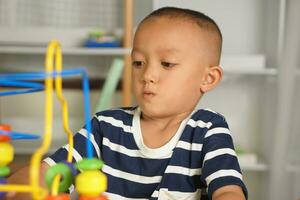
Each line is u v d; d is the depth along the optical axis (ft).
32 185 1.27
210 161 2.00
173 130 2.23
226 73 6.46
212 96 7.32
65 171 1.49
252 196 7.19
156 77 2.15
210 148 2.07
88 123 1.57
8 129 1.51
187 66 2.19
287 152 5.95
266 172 6.57
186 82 2.19
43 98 6.86
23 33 6.86
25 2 7.55
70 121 6.39
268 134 6.61
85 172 1.41
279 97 6.03
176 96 2.18
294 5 5.84
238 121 7.34
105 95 5.73
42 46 6.75
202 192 2.12
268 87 6.70
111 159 2.28
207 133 2.15
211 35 2.28
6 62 7.58
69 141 1.64
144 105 2.19
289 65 5.89
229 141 2.12
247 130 7.32
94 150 2.28
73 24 7.63
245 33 7.14
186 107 2.24
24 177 1.82
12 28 6.86
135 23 6.93
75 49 6.25
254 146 7.32
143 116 2.33
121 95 6.63
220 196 1.77
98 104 5.99
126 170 2.23
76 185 1.40
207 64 2.27
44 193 1.32
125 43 6.28
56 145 6.18
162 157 2.18
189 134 2.20
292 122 5.83
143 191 2.18
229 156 2.00
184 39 2.18
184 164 2.15
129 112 2.40
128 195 2.20
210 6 7.09
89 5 7.61
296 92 5.75
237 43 7.16
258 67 6.33
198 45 2.22
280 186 6.05
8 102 6.88
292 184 5.77
